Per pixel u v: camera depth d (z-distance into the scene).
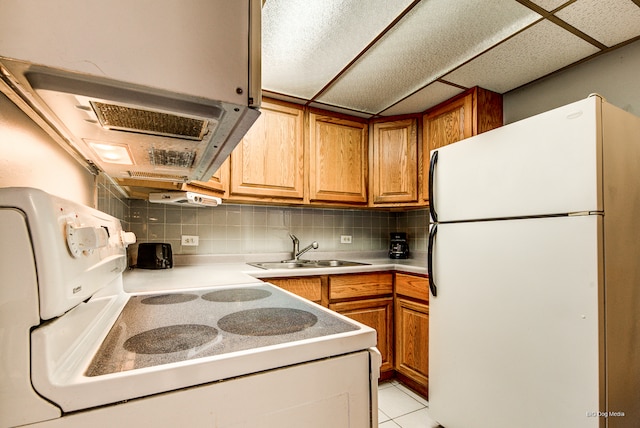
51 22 0.43
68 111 0.58
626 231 1.17
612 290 1.10
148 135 0.72
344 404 0.63
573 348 1.11
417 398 1.98
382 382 2.18
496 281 1.38
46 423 0.42
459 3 1.30
